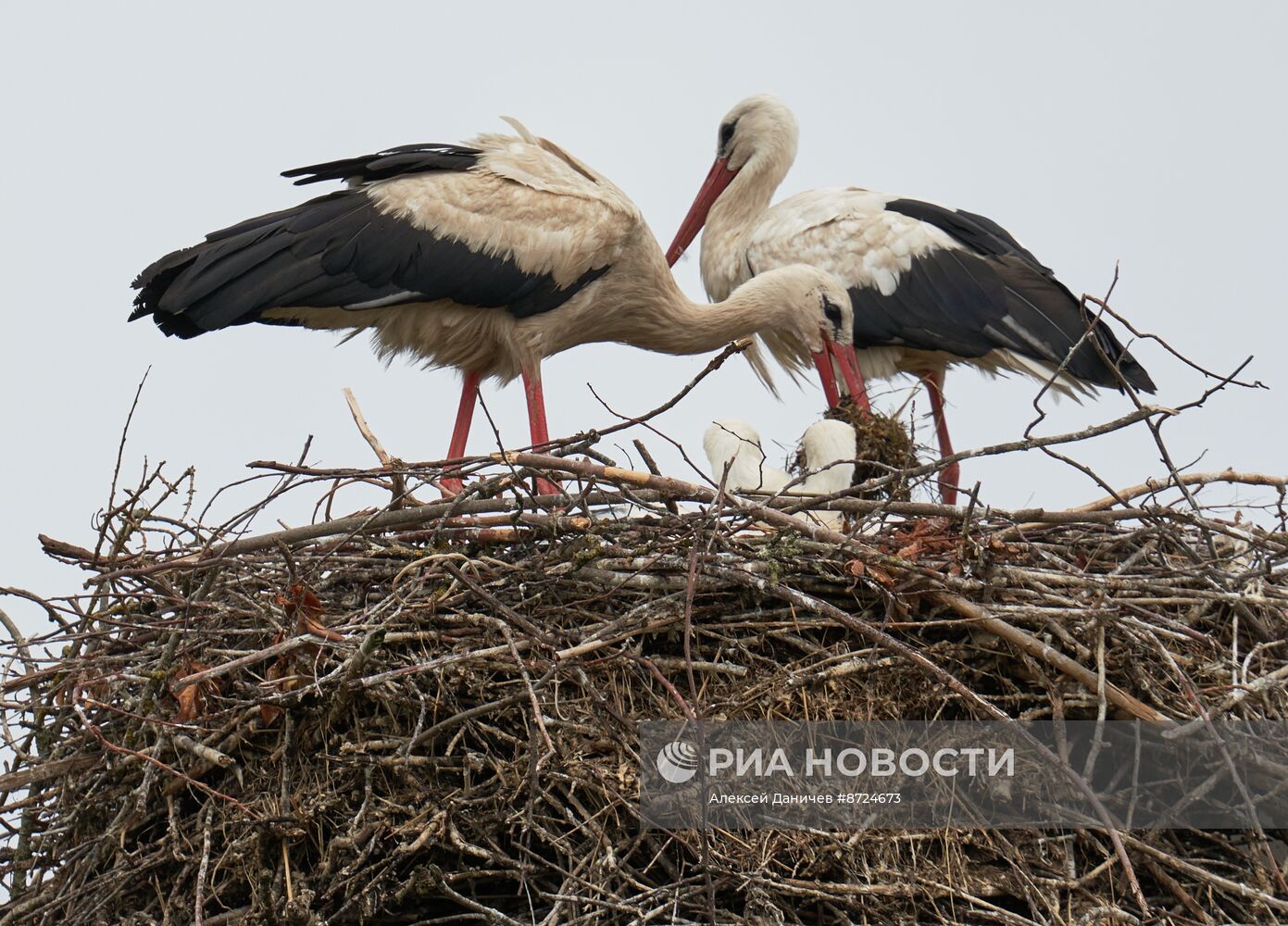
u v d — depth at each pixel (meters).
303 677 10.57
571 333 17.36
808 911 10.55
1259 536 12.18
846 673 10.96
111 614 11.72
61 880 11.03
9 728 11.48
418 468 11.83
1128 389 11.20
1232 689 10.68
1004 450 11.23
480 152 16.97
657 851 10.42
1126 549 12.43
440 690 10.68
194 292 15.43
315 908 10.48
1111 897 10.66
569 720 10.70
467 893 10.82
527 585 11.36
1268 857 10.51
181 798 11.04
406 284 16.16
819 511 13.31
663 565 11.21
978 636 11.20
